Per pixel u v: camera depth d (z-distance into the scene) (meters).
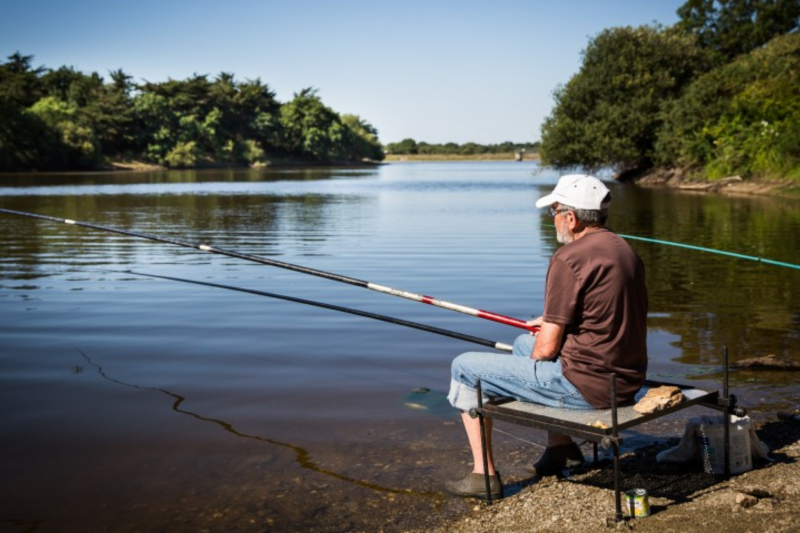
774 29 64.94
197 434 4.45
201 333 6.97
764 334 6.79
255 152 109.31
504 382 3.63
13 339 6.71
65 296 8.74
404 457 4.10
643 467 3.90
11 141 69.06
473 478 3.66
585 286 3.43
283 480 3.82
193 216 20.17
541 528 3.25
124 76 95.56
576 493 3.60
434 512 3.48
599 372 3.43
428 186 41.56
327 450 4.20
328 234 15.71
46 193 31.23
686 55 40.06
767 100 32.81
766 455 3.88
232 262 11.60
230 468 3.97
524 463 4.07
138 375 5.64
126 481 3.82
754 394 5.04
